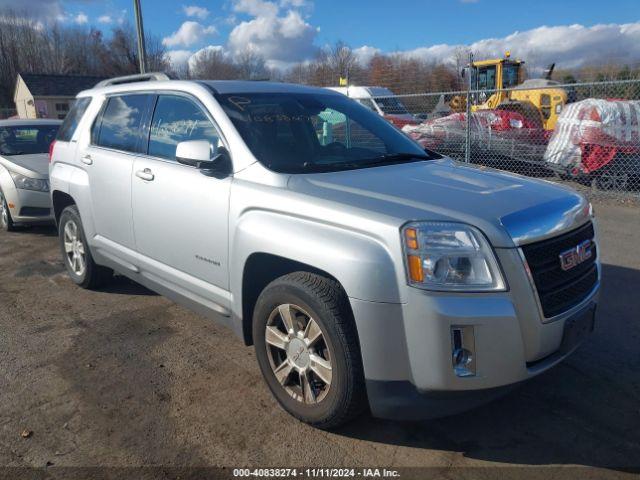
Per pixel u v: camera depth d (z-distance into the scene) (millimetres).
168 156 3973
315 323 2906
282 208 3061
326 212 2859
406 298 2576
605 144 9750
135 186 4148
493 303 2561
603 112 9844
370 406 2758
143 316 4730
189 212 3660
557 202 3049
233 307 3434
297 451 2910
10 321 4656
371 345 2658
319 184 3141
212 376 3699
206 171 3523
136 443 2984
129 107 4520
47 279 5770
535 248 2721
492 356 2576
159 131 4121
